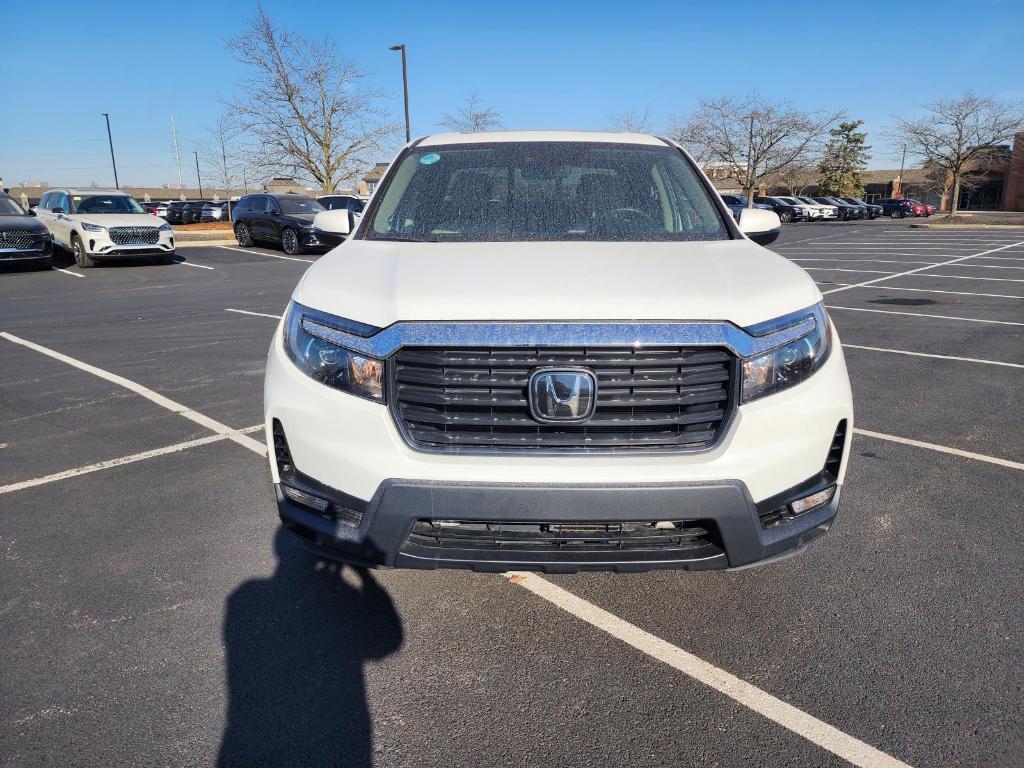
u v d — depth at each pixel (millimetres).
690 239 3107
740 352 2291
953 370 6645
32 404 5711
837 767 2070
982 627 2709
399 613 2867
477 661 2570
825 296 11758
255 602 2934
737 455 2281
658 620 2803
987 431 4930
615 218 3209
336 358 2393
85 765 2098
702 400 2289
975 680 2420
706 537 2361
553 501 2223
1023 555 3244
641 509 2230
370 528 2328
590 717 2285
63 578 3098
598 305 2287
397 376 2320
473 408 2305
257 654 2605
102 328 9227
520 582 3088
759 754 2125
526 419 2277
